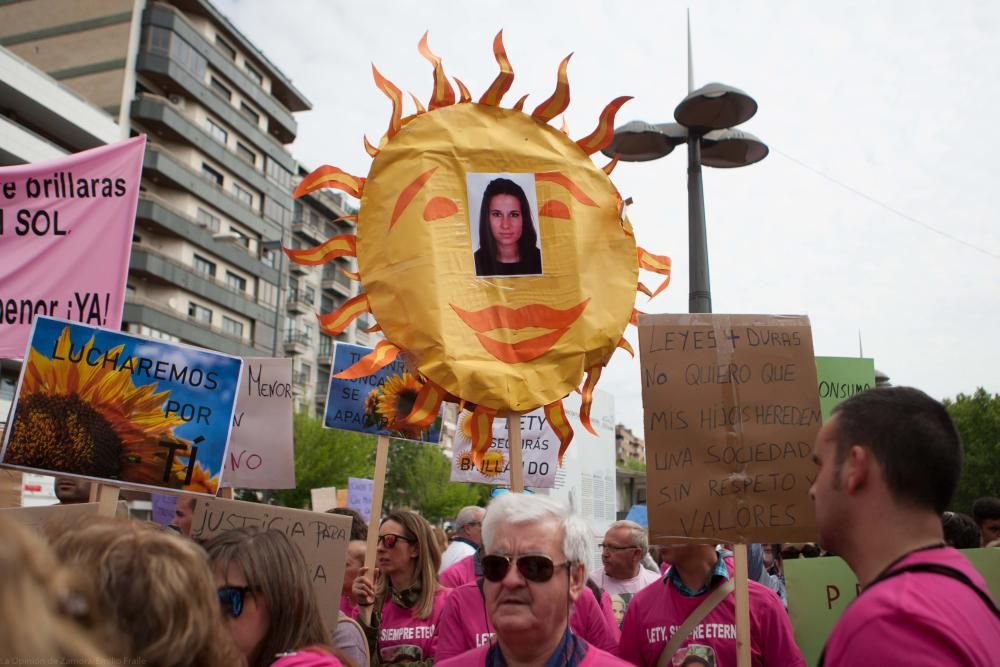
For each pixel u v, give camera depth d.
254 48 47.38
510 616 2.44
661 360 3.23
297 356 50.72
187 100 42.53
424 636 4.26
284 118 50.34
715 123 7.40
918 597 1.65
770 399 3.22
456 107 3.88
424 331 3.60
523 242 3.78
